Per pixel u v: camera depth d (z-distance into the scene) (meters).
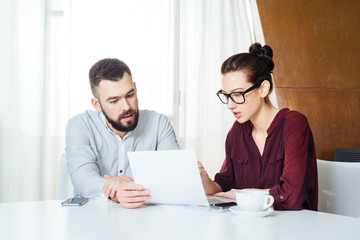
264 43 3.30
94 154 1.59
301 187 1.20
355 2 3.37
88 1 2.64
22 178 2.41
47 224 0.85
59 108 2.52
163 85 2.94
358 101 3.30
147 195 1.08
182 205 1.11
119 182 1.17
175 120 2.99
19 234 0.76
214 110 3.17
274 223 0.88
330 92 3.26
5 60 2.38
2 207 1.06
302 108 3.17
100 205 1.12
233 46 3.28
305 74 3.23
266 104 1.49
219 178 1.57
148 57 2.87
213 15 3.23
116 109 1.55
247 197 0.96
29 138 2.43
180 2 3.05
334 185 1.34
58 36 2.52
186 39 3.08
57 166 2.51
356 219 0.94
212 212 1.01
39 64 2.46
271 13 3.27
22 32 2.42
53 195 2.50
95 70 1.55
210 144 3.15
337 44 3.32
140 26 2.83
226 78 1.43
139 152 1.07
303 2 3.31
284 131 1.41
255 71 1.41
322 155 3.18
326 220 0.93
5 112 2.38
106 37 2.70
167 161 1.04
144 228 0.82
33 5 2.45
